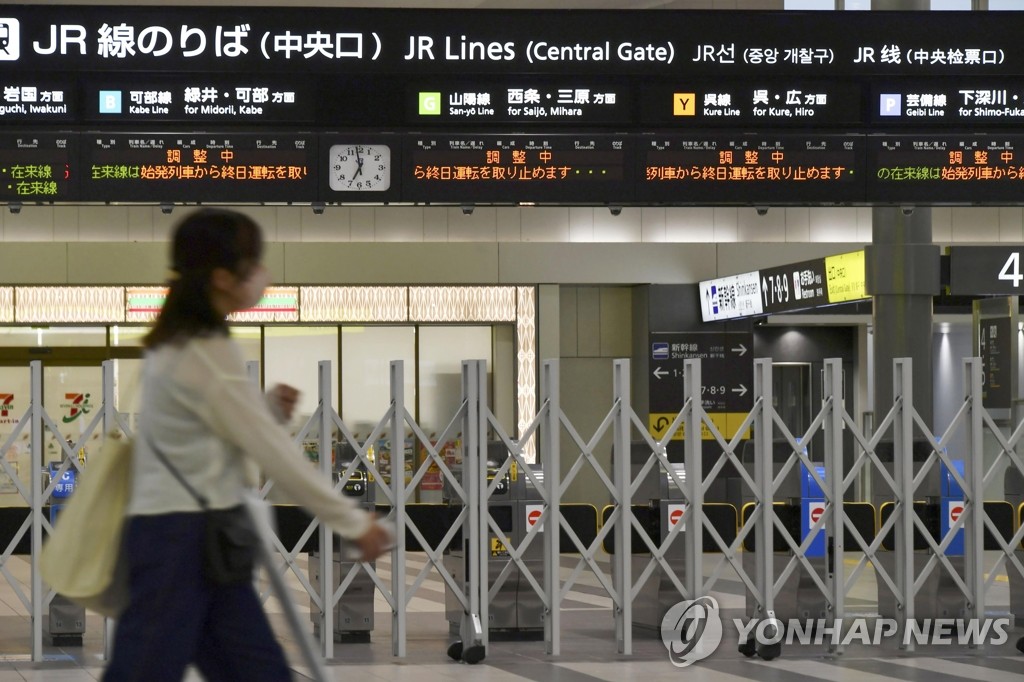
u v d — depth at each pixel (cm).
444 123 1053
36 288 2184
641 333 2306
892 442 1177
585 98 1062
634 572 1184
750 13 1074
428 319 2252
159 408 331
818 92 1080
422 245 2239
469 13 1055
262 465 328
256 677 339
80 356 2194
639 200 1067
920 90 1091
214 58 1041
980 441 1097
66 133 1031
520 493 1138
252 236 352
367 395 2247
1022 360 1723
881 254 1398
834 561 1050
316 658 346
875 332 1417
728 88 1073
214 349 333
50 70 1030
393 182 1051
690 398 1052
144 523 328
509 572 1056
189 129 1043
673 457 2231
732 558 1045
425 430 2259
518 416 2269
